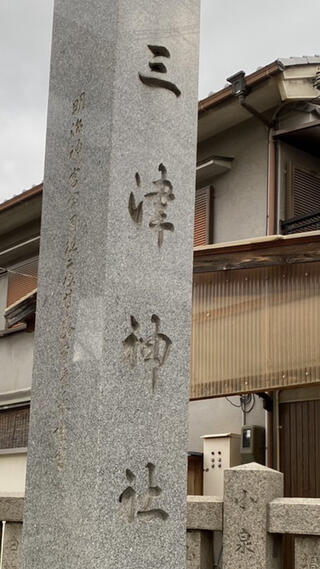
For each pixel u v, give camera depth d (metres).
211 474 10.49
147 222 5.26
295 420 10.22
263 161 11.59
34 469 5.07
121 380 4.90
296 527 5.37
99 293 4.96
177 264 5.37
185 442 5.15
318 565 5.27
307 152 11.88
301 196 11.56
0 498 6.69
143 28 5.50
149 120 5.41
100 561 4.57
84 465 4.75
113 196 5.11
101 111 5.30
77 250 5.20
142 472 4.89
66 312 5.17
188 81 5.70
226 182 12.02
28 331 12.58
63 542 4.70
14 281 15.50
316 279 8.95
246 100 11.28
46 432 5.06
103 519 4.63
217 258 9.69
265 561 5.43
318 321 8.80
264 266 9.34
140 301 5.11
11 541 6.56
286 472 10.12
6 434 13.51
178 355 5.24
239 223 11.64
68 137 5.53
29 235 15.37
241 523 5.57
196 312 9.80
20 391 13.33
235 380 9.30
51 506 4.85
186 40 5.74
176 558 4.94
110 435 4.77
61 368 5.09
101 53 5.43
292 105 11.28
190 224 5.51
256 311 9.33
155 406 5.04
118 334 4.95
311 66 10.96
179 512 5.02
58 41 5.84
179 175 5.51
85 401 4.86
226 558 5.57
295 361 8.88
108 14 5.45
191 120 5.67
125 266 5.07
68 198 5.39
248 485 5.61
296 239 9.10
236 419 10.85
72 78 5.62
